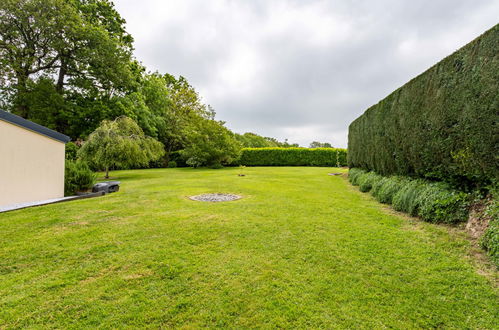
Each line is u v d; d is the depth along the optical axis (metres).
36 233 3.36
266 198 6.01
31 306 1.79
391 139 5.73
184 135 22.28
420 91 4.30
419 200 4.00
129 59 16.03
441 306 1.77
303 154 21.64
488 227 2.72
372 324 1.59
